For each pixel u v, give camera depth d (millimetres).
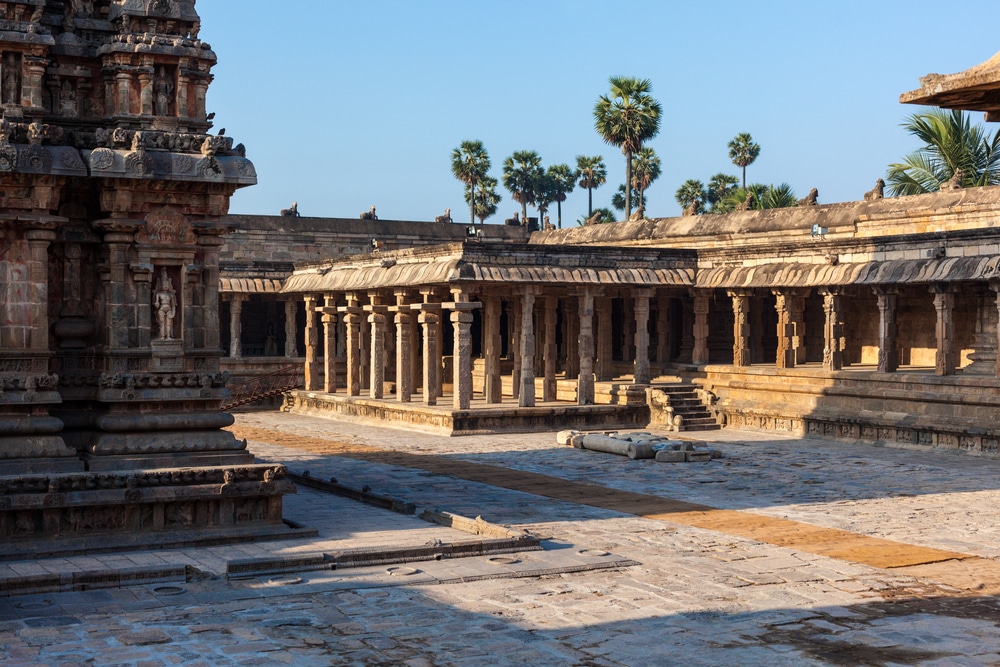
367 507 22516
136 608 14641
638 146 71562
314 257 57938
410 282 40156
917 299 41031
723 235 47281
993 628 14211
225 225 19391
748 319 44906
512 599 15375
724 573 17156
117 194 18531
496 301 42188
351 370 46250
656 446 31734
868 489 26078
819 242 37781
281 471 18969
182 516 18328
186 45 19469
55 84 19172
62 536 17484
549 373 43250
